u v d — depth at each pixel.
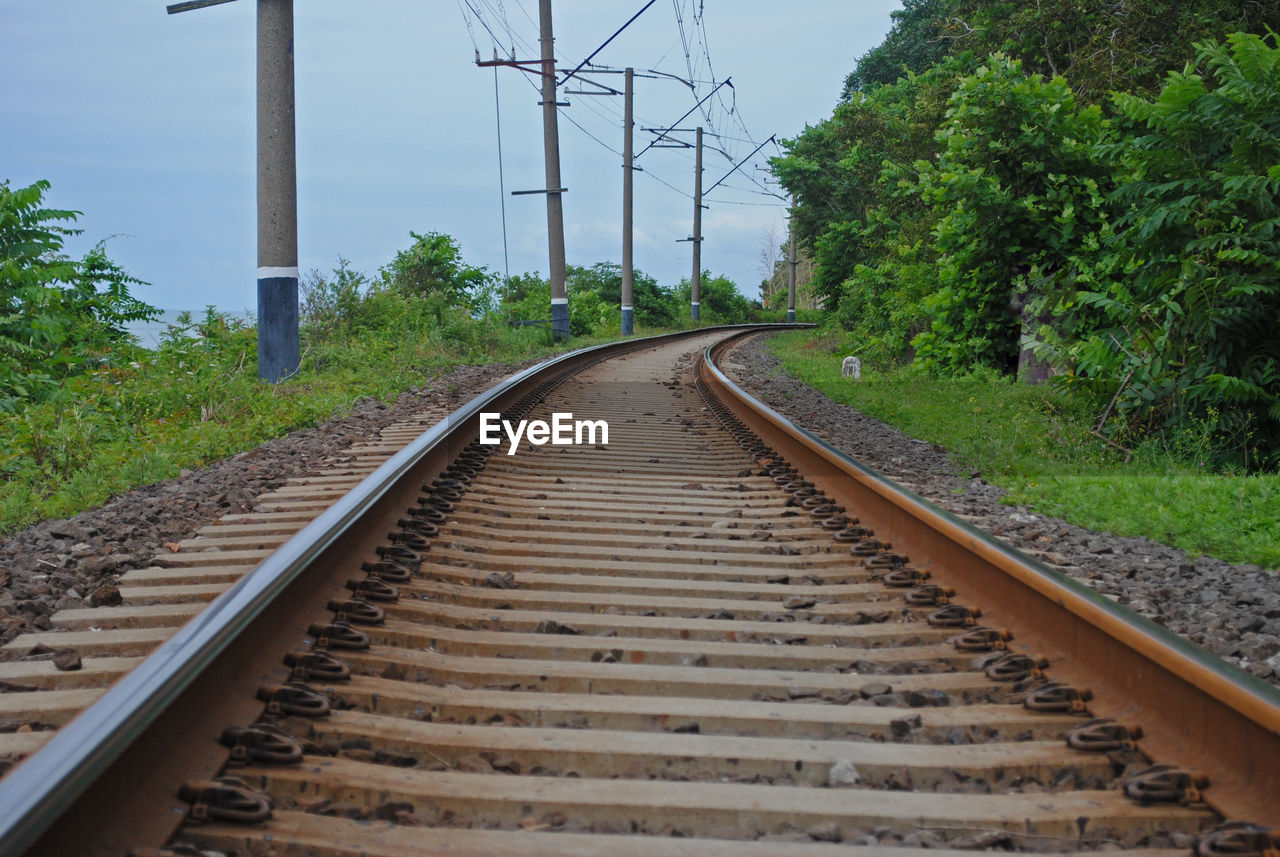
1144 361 9.95
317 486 6.98
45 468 7.77
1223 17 18.38
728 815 2.58
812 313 77.50
